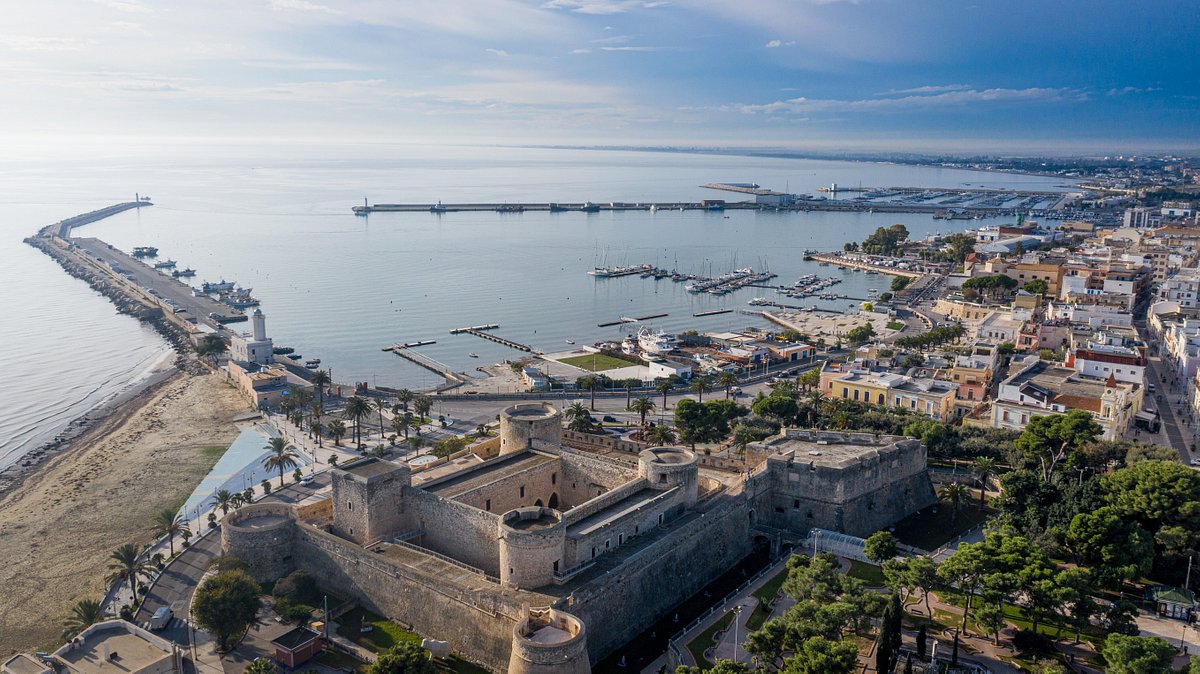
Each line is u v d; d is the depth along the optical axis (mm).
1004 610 151375
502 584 145750
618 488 170750
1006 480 186250
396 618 153875
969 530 189500
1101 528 158500
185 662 140625
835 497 185250
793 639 128625
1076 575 138500
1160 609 150625
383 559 156625
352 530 173000
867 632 144375
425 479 183250
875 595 141750
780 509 194500
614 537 157750
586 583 143375
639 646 146625
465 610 142500
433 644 141625
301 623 148250
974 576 145625
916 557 166625
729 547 180375
